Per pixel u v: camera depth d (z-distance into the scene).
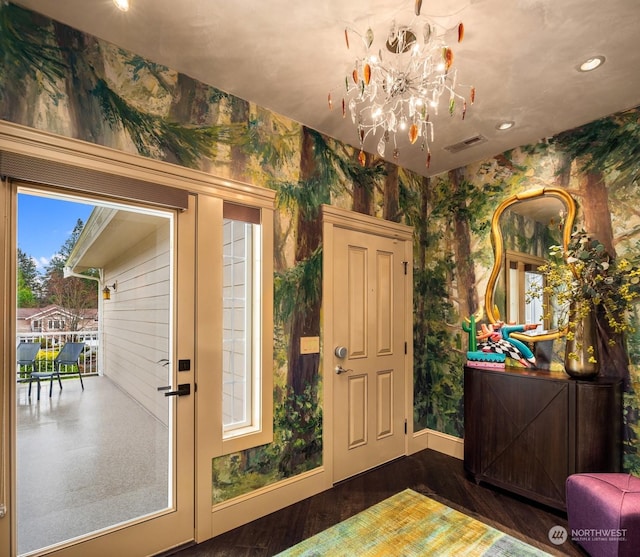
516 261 2.93
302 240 2.58
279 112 2.45
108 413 1.83
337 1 1.53
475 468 2.75
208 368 2.11
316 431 2.62
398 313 3.30
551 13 1.58
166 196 1.95
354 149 2.97
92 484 1.77
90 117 1.74
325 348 2.69
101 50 1.79
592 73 2.00
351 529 2.16
